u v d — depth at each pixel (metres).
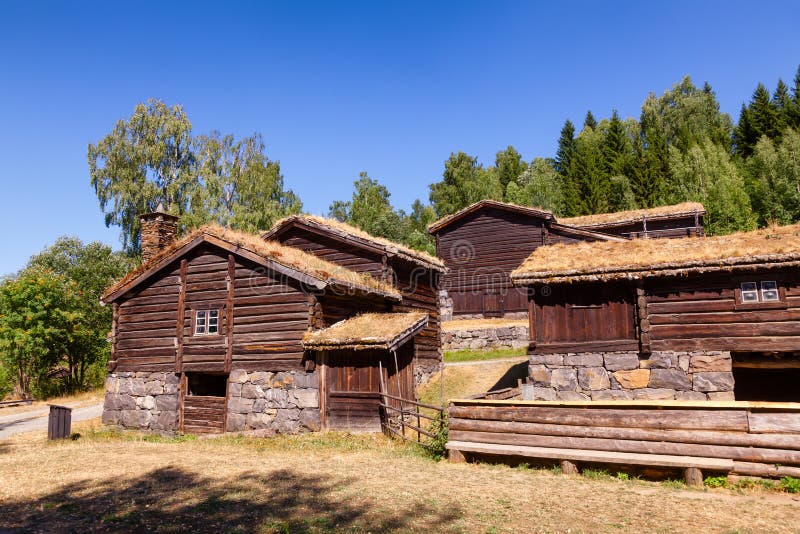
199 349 16.94
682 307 13.54
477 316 29.62
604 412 9.72
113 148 45.03
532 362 14.59
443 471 10.23
